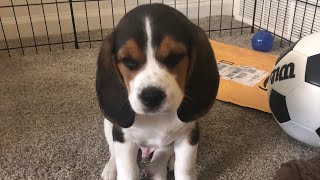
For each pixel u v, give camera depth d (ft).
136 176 1.34
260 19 3.07
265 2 2.97
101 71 1.25
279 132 1.72
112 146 1.45
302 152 1.58
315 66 1.45
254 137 1.69
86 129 1.76
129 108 1.22
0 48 2.82
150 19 1.08
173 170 1.48
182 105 1.21
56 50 2.75
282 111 1.55
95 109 1.93
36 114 1.89
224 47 2.57
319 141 1.49
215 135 1.70
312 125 1.46
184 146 1.31
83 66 2.46
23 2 2.99
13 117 1.87
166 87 1.07
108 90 1.25
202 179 1.43
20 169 1.49
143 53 1.07
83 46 2.83
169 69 1.09
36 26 3.10
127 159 1.32
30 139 1.69
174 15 1.12
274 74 1.63
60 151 1.61
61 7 3.10
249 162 1.52
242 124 1.78
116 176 1.43
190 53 1.16
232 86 2.05
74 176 1.46
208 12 3.46
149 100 1.06
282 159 1.54
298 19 2.70
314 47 1.50
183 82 1.15
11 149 1.62
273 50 2.64
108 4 3.20
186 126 1.28
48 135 1.72
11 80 2.28
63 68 2.44
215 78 1.26
